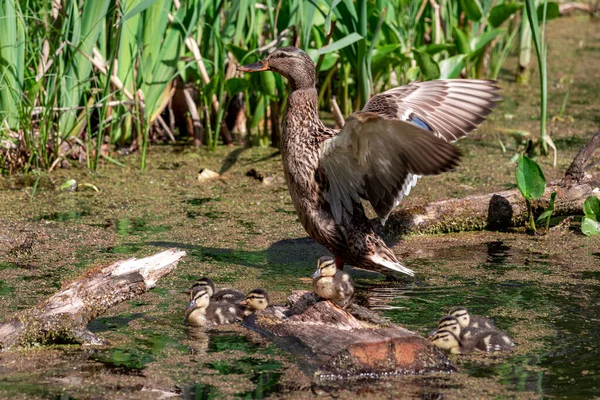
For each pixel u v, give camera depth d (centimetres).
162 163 1591
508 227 1291
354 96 1775
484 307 971
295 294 945
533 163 1238
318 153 1039
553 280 1060
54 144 1513
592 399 748
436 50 1719
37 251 1142
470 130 1120
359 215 1064
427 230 1265
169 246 1177
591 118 1909
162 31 1575
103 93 1540
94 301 912
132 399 752
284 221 1298
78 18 1485
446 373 810
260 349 863
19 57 1463
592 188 1325
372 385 784
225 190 1452
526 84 2261
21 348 855
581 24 3020
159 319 942
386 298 1006
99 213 1313
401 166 964
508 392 766
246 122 1789
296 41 1630
